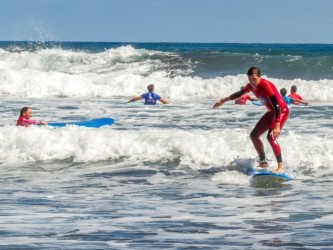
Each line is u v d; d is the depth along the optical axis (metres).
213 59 86.75
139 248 16.03
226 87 65.50
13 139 31.28
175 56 87.31
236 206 21.59
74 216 19.94
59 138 31.03
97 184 25.67
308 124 40.09
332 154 28.66
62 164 29.45
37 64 87.06
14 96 63.84
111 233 17.66
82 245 16.28
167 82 68.31
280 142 29.61
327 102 56.69
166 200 22.69
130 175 27.31
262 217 19.84
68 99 60.66
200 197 23.22
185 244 16.48
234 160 28.41
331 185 25.12
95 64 86.44
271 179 26.23
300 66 81.12
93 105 53.69
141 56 87.62
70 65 86.62
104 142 30.58
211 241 16.81
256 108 50.22
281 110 26.14
